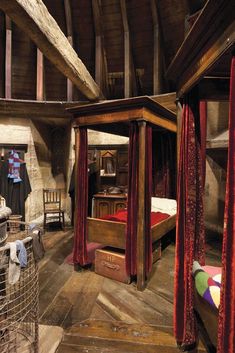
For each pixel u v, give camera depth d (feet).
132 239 10.43
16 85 19.19
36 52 18.62
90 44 19.02
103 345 7.06
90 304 9.16
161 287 10.52
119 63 19.70
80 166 11.84
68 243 15.94
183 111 7.09
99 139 19.99
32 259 6.33
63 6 17.53
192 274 6.95
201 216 7.29
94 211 18.76
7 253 5.49
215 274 6.94
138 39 18.47
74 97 19.65
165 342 7.20
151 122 10.94
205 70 5.51
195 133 7.06
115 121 10.80
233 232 4.14
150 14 17.24
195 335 6.91
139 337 7.39
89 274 11.71
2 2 7.13
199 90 7.64
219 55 4.77
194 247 7.30
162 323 8.09
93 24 18.19
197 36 5.49
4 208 6.95
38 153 20.56
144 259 10.43
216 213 17.10
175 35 17.42
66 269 12.22
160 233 12.89
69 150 20.67
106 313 8.61
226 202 4.26
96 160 19.94
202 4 14.88
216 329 5.72
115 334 7.52
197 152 7.10
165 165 17.24
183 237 6.84
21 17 7.94
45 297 9.61
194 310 6.94
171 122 13.62
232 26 4.22
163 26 17.56
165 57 18.60
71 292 10.02
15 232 7.57
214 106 16.33
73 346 7.01
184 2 15.48
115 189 19.15
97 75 18.60
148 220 10.86
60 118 19.77
